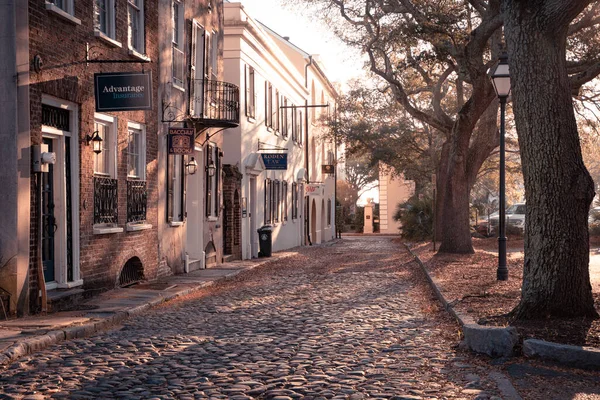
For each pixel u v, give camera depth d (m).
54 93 12.19
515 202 55.25
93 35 13.78
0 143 10.98
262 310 13.09
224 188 26.34
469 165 26.55
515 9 9.95
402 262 25.69
